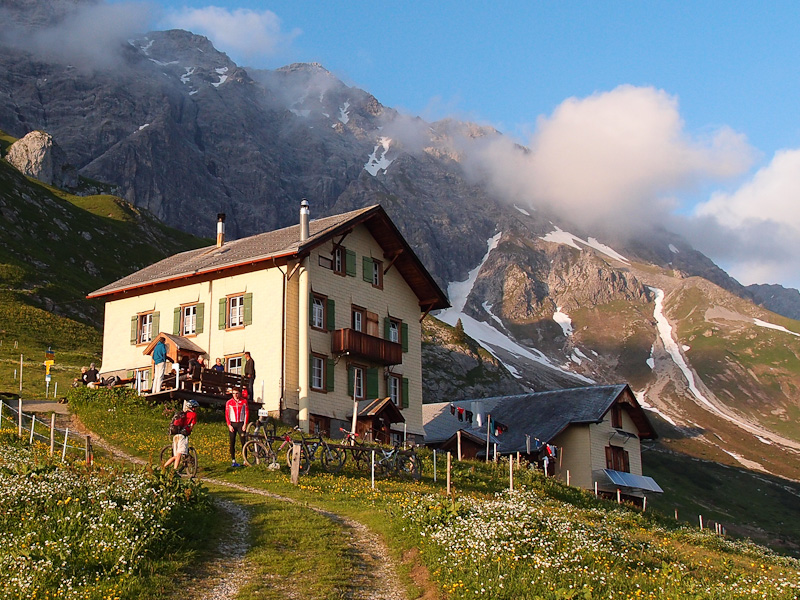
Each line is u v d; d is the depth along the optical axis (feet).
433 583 57.31
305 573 58.18
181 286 169.78
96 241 499.51
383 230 178.29
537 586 55.26
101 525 57.11
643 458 479.00
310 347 157.28
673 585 58.85
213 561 58.44
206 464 101.50
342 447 107.86
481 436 204.74
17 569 50.26
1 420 118.32
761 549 132.77
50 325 290.56
